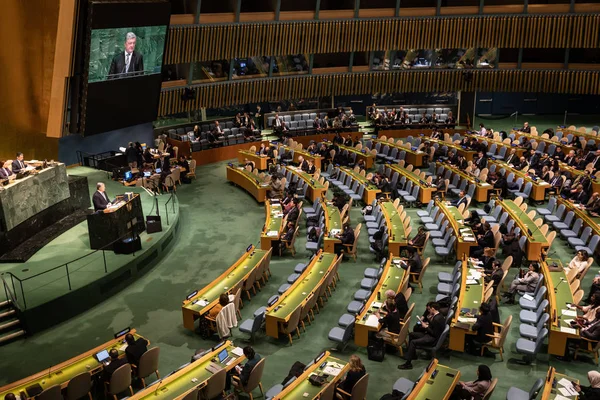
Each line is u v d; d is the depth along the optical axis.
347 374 10.80
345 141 28.89
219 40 27.48
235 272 15.53
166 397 10.44
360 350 13.17
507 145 26.44
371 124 33.44
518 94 36.03
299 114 32.41
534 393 9.94
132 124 21.33
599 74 31.61
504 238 17.17
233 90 29.59
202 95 28.83
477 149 26.64
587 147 25.62
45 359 13.12
